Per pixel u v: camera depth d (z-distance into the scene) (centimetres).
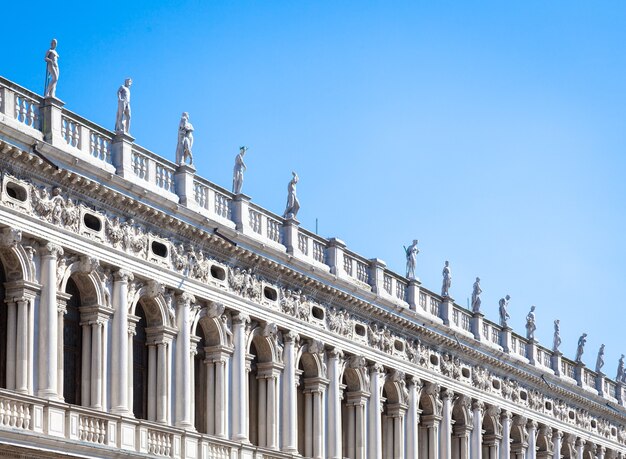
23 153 5619
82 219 5988
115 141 6253
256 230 7200
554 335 10838
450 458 8919
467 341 9200
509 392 9856
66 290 6069
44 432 5628
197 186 6775
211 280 6775
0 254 5706
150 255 6381
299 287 7494
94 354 6056
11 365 5691
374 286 8212
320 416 7631
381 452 8231
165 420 6419
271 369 7244
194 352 6662
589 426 11294
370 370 8138
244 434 6925
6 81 5675
